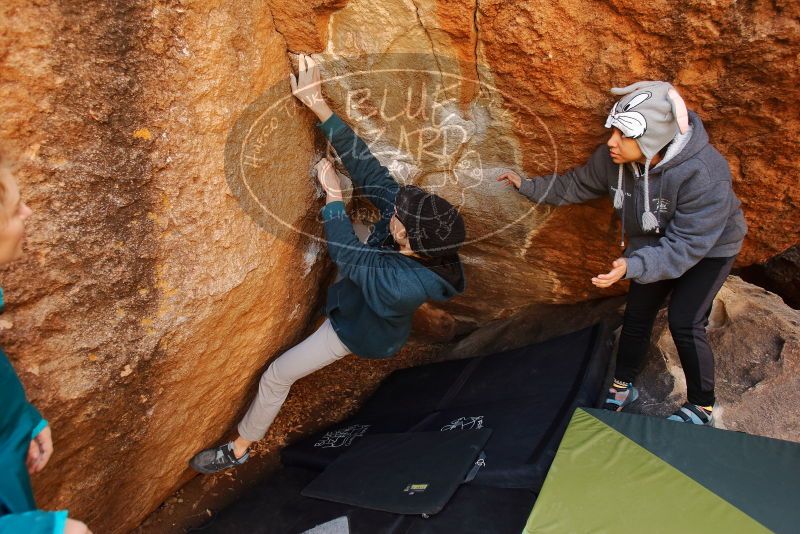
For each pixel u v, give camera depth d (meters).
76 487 1.93
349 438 2.99
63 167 1.57
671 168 2.05
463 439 2.49
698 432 2.01
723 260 2.27
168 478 2.50
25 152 1.50
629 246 2.41
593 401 2.61
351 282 2.40
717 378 2.71
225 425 2.69
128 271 1.77
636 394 2.72
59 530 1.13
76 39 1.51
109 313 1.76
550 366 2.88
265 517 2.58
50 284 1.60
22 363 1.59
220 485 2.84
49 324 1.62
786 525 1.63
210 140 1.88
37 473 1.74
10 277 1.53
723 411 2.58
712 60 1.96
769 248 2.64
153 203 1.78
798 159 2.22
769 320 2.82
